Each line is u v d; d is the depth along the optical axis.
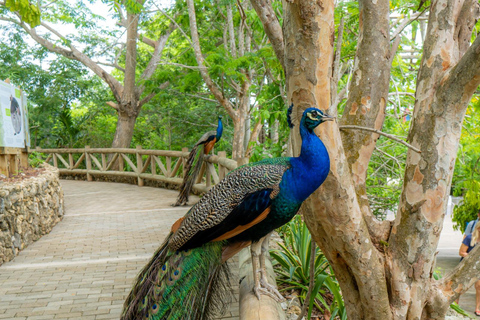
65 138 16.05
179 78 8.34
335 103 2.00
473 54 1.85
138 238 5.60
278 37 2.42
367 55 2.31
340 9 5.00
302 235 3.91
